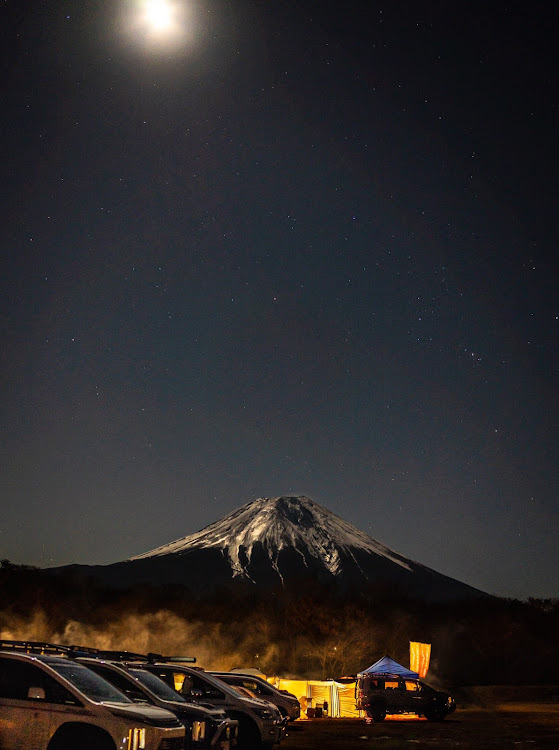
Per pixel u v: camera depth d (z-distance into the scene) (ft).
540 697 192.65
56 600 248.52
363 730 92.68
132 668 53.26
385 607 345.51
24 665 38.96
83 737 36.76
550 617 297.53
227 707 58.70
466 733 87.97
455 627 318.65
